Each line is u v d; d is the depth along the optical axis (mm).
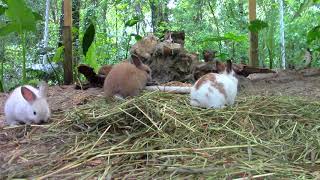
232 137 1513
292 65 3795
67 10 3059
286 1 4574
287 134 1554
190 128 1556
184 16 5113
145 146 1438
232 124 1640
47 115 1780
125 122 1629
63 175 1257
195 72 2564
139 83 2129
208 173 1215
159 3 5000
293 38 4090
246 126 1626
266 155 1355
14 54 4219
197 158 1327
